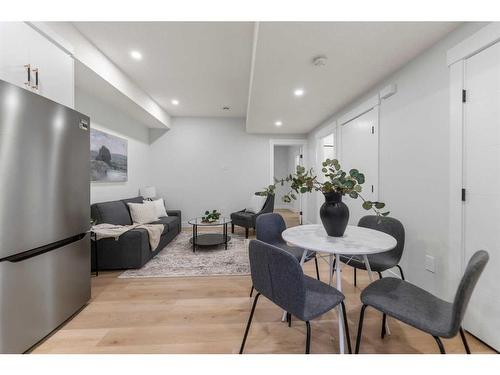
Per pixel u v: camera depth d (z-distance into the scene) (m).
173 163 4.89
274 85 2.46
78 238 1.73
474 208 1.43
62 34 1.81
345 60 1.95
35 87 1.50
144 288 2.13
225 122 4.98
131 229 2.67
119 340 1.43
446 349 1.33
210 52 2.40
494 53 1.31
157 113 4.07
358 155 2.84
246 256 2.99
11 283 1.22
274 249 1.02
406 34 1.61
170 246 3.42
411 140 1.97
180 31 2.05
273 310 1.77
